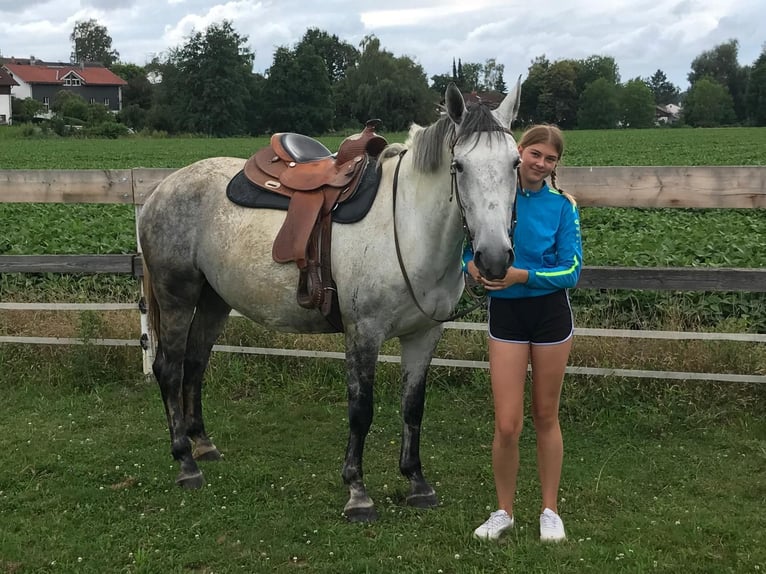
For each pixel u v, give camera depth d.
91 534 3.44
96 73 104.50
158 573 3.11
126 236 8.74
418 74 75.50
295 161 3.73
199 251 3.92
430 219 3.17
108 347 5.71
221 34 73.75
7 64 100.75
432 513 3.60
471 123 2.82
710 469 4.08
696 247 7.46
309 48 74.94
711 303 5.77
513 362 3.11
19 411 5.10
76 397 5.34
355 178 3.45
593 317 5.82
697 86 100.44
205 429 4.68
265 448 4.53
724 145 39.84
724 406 4.80
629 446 4.41
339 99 78.06
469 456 4.36
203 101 74.12
